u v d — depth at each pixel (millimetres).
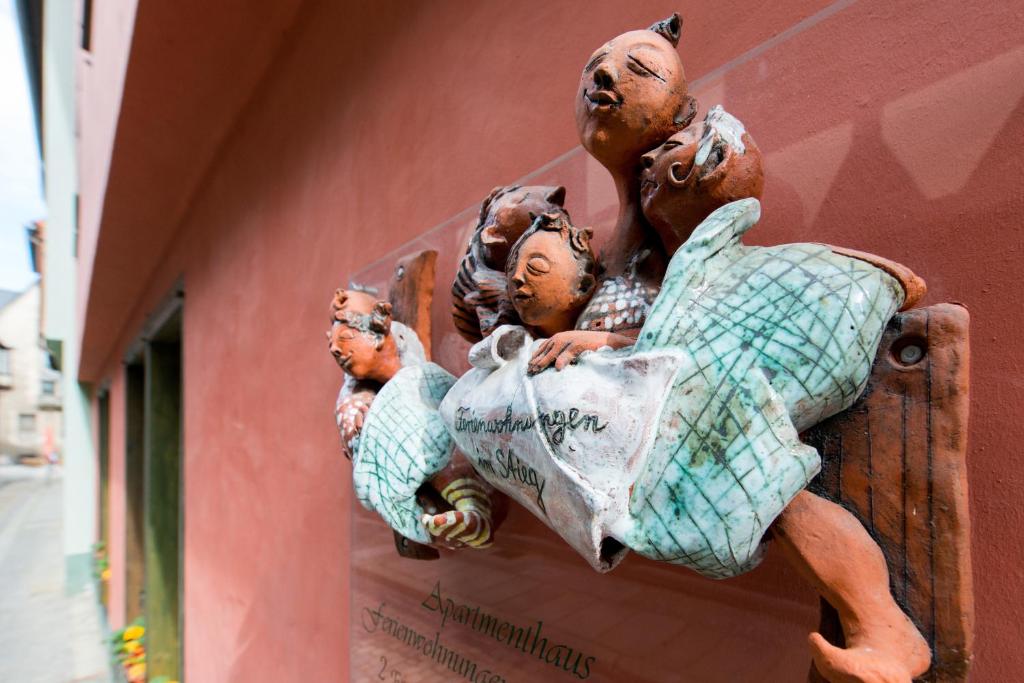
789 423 342
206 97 1756
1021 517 384
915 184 448
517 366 490
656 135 467
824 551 343
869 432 360
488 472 525
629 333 453
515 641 727
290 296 1470
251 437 1685
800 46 525
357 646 1062
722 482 344
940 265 430
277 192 1571
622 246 508
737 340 356
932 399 339
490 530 643
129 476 4277
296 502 1377
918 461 340
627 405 385
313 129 1389
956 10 439
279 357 1515
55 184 6422
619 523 379
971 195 420
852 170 483
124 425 4477
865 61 484
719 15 594
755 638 495
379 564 1025
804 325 345
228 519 1865
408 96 1055
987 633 393
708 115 433
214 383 2068
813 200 504
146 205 2496
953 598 323
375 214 1133
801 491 362
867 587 334
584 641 638
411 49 1053
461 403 557
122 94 1729
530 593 713
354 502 1122
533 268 478
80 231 4496
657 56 455
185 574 2359
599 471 393
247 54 1587
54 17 5285
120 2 1799
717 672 518
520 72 815
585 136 487
